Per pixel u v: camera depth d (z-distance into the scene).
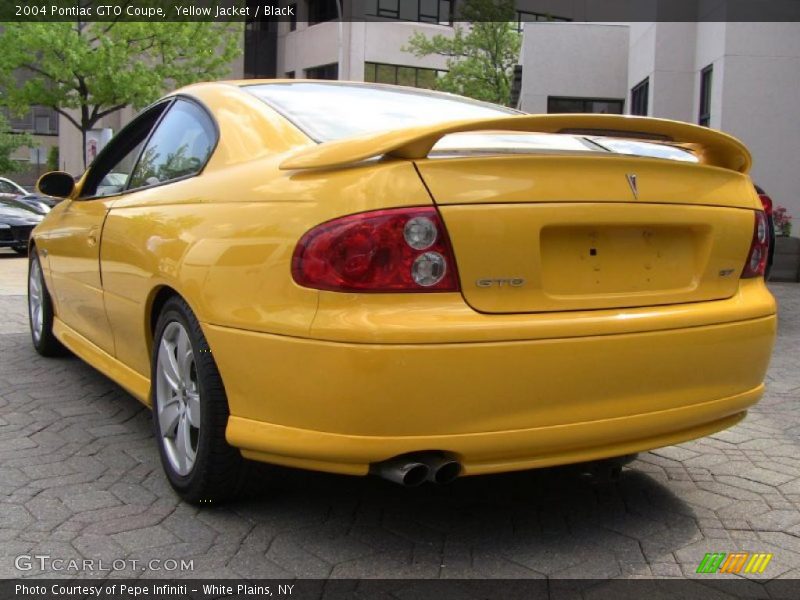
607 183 2.74
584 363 2.61
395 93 3.92
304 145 3.02
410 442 2.47
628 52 21.61
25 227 15.05
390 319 2.44
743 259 3.11
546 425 2.58
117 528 2.99
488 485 3.51
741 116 14.09
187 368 3.15
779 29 13.89
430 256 2.48
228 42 29.98
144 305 3.43
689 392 2.85
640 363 2.71
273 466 3.07
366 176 2.53
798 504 3.38
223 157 3.26
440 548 2.90
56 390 4.87
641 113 18.69
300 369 2.54
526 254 2.58
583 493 3.46
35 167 48.19
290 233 2.62
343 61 37.44
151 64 29.94
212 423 2.93
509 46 30.14
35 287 5.75
